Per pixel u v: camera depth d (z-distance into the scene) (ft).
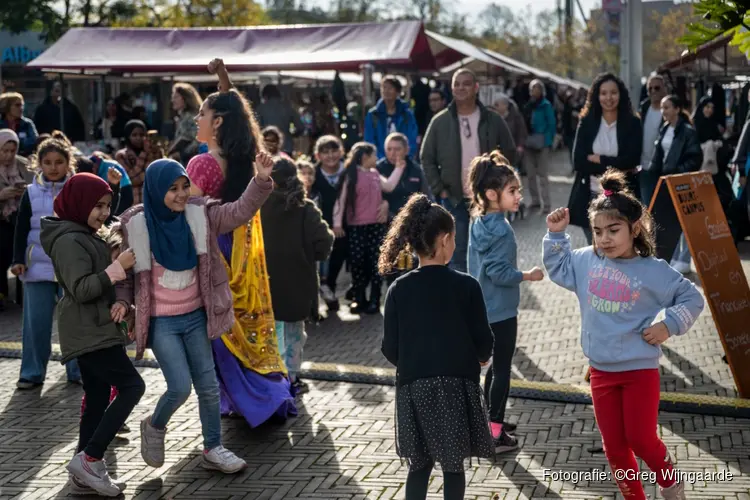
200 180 18.48
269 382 19.44
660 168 33.50
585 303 14.62
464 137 28.78
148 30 52.65
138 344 16.47
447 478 13.75
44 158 22.62
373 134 40.86
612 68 198.80
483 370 23.72
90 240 16.51
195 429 19.84
